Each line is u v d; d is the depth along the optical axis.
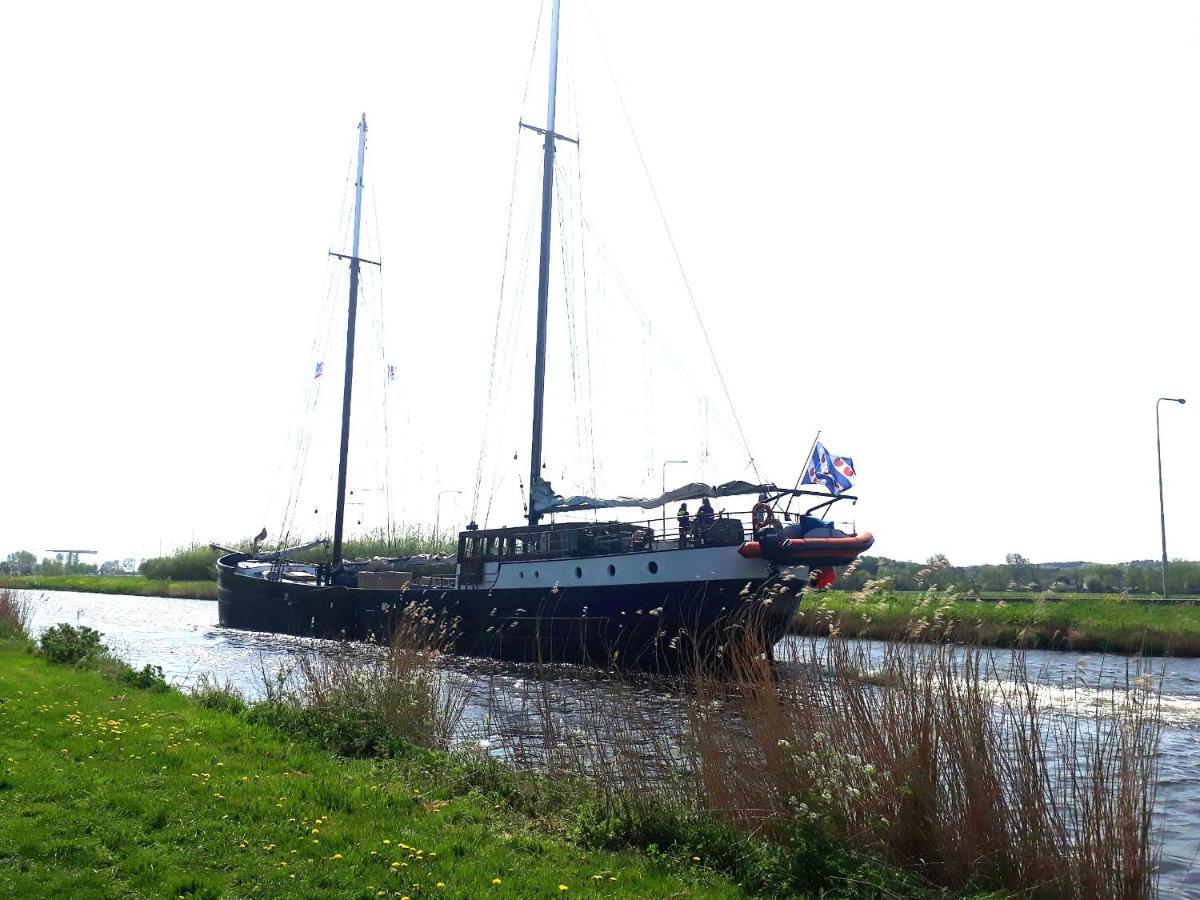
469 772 11.10
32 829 7.93
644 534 28.67
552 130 38.72
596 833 8.98
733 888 7.67
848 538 24.81
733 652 11.07
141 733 12.38
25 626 32.25
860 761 8.66
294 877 7.26
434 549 55.81
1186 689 23.84
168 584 88.69
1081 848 7.45
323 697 14.45
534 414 36.97
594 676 24.05
